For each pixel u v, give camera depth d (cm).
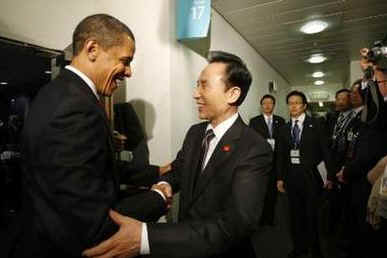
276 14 327
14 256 77
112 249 71
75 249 69
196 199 103
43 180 68
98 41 81
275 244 283
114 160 84
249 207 88
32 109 76
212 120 115
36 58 153
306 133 265
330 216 308
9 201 139
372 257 171
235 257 105
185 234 79
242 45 404
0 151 141
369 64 172
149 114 217
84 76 82
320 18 344
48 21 190
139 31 220
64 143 67
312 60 565
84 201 67
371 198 150
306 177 259
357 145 201
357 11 327
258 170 96
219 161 102
